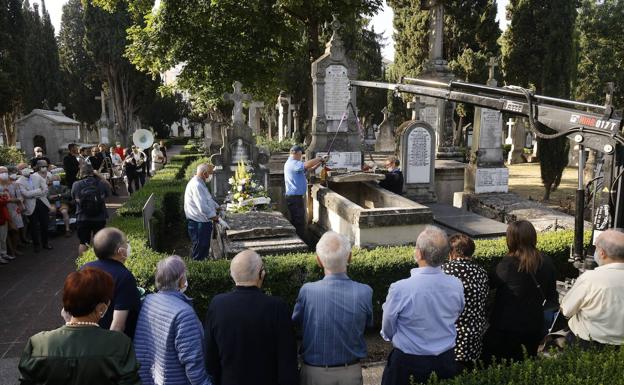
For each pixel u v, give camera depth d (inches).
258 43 785.6
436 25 715.4
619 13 1202.6
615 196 179.9
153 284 217.9
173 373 132.5
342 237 143.3
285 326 132.7
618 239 148.9
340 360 138.7
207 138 1291.8
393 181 479.2
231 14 732.7
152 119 2199.8
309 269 229.3
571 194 721.6
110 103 1796.3
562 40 698.2
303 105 1310.3
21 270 364.5
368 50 1546.5
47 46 1609.3
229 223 330.0
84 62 1808.6
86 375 101.5
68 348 103.3
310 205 443.2
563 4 703.7
